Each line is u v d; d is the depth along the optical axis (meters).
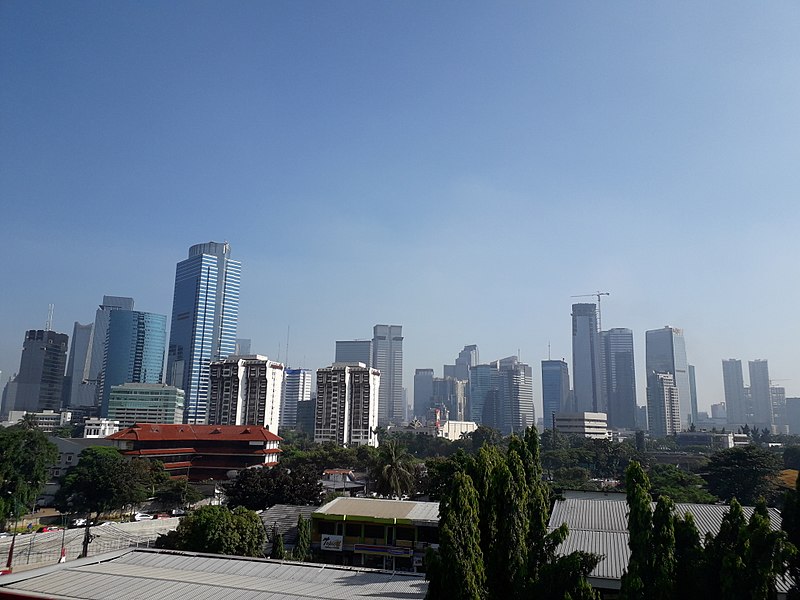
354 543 62.84
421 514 63.53
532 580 28.98
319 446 173.00
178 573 38.31
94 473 96.50
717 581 25.27
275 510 76.06
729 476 104.81
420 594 34.03
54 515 104.88
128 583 35.84
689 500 94.50
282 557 55.34
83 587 35.16
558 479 160.88
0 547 73.31
